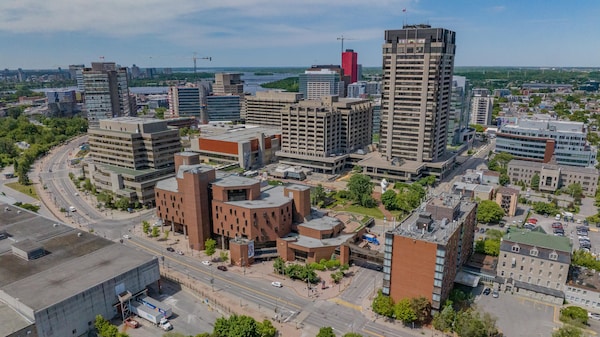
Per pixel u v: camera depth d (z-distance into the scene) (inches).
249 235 6914.4
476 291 5866.1
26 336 4451.3
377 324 5191.9
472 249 6668.3
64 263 5669.3
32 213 7544.3
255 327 4717.0
